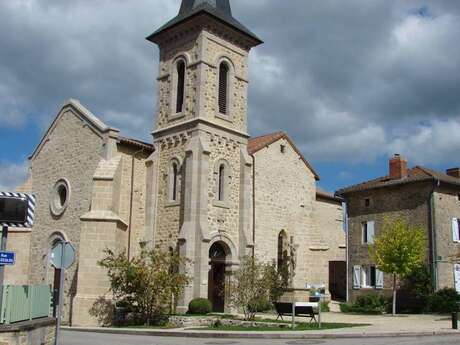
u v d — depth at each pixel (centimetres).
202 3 3262
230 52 3378
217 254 3155
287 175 3784
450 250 3462
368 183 3959
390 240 3244
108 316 2645
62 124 3356
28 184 3444
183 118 3212
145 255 2655
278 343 1734
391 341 1731
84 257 2709
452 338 1841
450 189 3578
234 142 3297
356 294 3800
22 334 1455
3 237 1486
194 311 2766
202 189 2989
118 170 2958
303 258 3784
